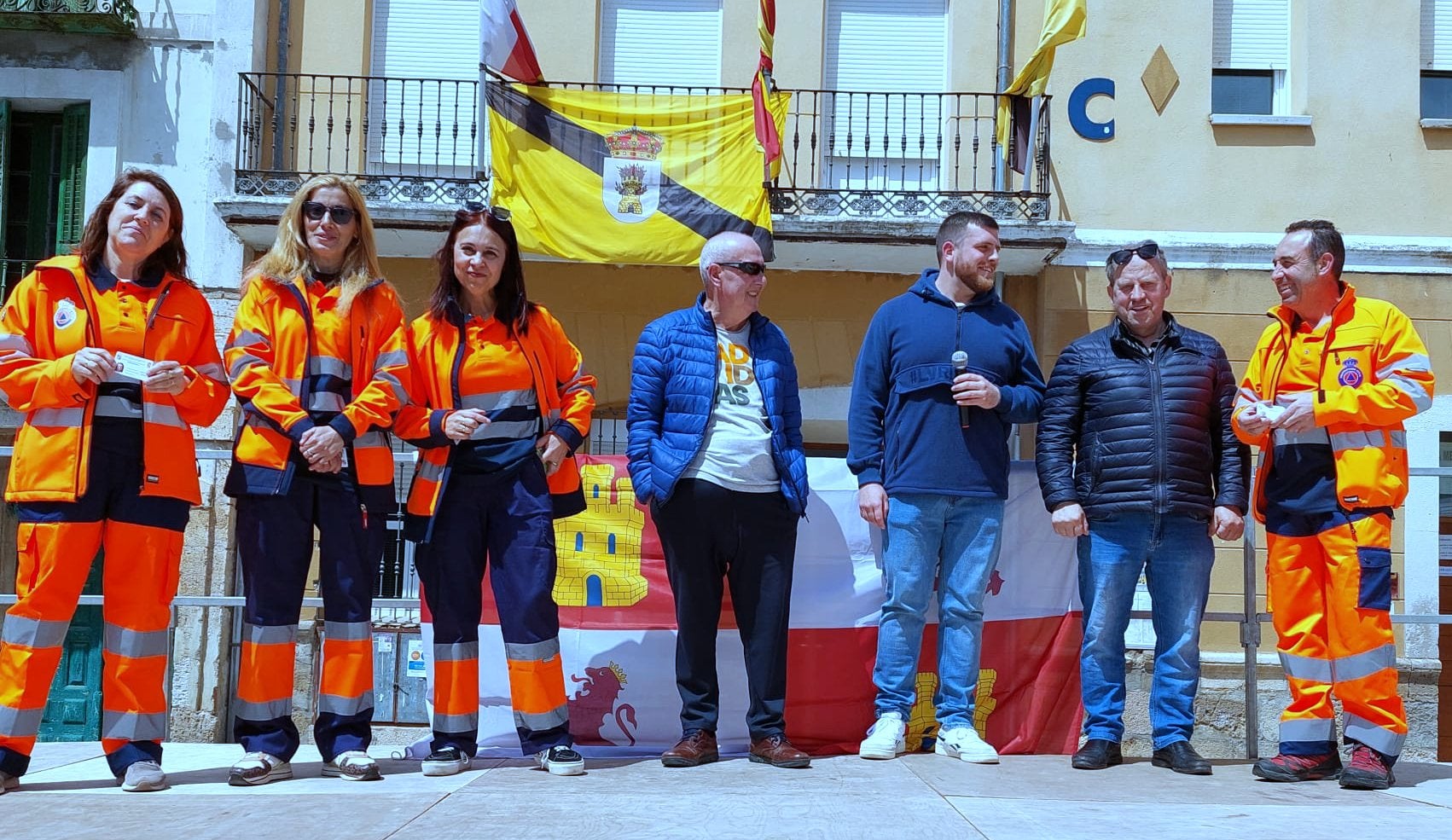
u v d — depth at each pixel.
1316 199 10.93
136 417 4.17
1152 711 4.85
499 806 3.64
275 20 11.30
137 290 4.24
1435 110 11.13
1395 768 5.02
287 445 4.21
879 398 4.97
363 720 4.34
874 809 3.65
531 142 10.30
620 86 11.05
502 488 4.49
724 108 10.46
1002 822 3.48
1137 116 11.03
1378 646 4.42
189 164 11.02
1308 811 3.77
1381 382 4.48
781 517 4.70
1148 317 4.86
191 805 3.67
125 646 4.13
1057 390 4.97
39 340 4.16
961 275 4.95
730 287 4.76
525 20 11.31
